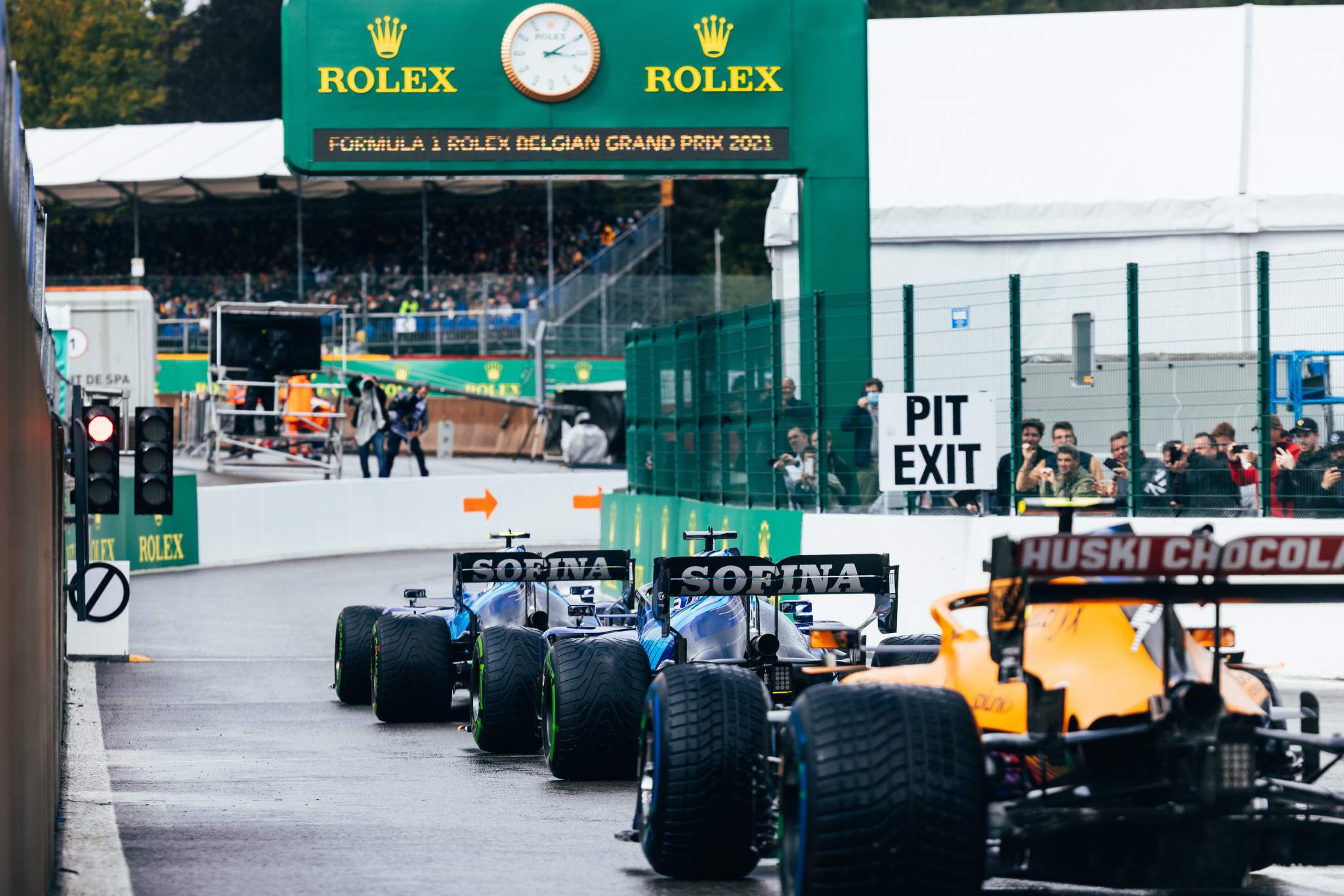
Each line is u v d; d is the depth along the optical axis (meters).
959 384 40.81
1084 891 16.62
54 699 21.47
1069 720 14.01
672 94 48.94
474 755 28.86
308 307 93.25
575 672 24.61
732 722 16.59
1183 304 39.25
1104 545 12.72
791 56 49.19
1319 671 35.31
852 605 42.41
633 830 19.91
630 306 114.69
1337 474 34.94
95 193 131.50
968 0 159.00
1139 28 61.22
